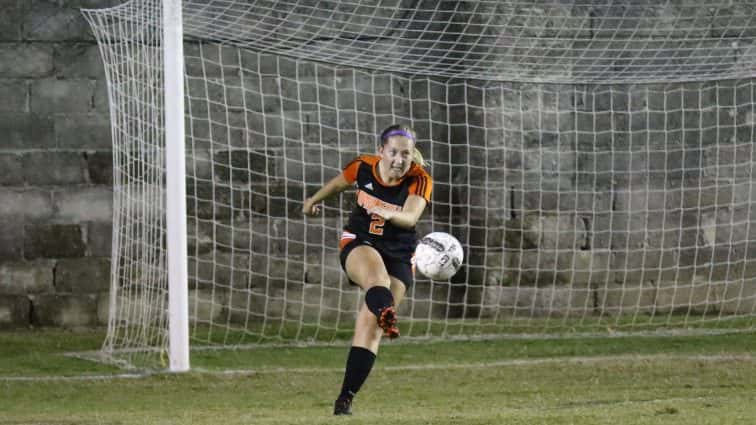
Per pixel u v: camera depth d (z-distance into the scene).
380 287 21.20
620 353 39.03
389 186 22.70
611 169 48.00
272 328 45.59
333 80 46.69
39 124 45.62
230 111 46.06
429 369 34.91
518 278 47.41
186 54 45.62
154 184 43.53
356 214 22.91
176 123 33.44
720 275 48.78
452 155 47.12
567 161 47.66
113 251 39.84
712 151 48.72
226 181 46.03
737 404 23.44
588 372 33.78
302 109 46.56
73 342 41.94
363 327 22.44
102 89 45.97
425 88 47.00
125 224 44.12
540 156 47.34
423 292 47.03
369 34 45.50
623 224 48.19
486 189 46.94
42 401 29.94
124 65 43.31
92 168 45.91
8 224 45.50
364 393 30.34
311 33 45.03
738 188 48.84
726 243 48.81
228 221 46.12
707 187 48.72
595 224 48.00
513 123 47.09
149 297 43.78
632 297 48.38
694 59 47.59
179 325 34.00
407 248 22.81
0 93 45.41
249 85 46.19
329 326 46.25
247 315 46.03
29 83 45.59
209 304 46.00
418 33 45.69
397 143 22.17
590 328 45.38
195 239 45.91
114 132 39.59
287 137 46.50
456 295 47.38
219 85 45.91
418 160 22.84
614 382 31.91
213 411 26.66
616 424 19.45
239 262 46.25
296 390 31.25
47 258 45.69
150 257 43.88
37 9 45.59
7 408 28.44
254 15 43.78
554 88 47.41
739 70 46.72
